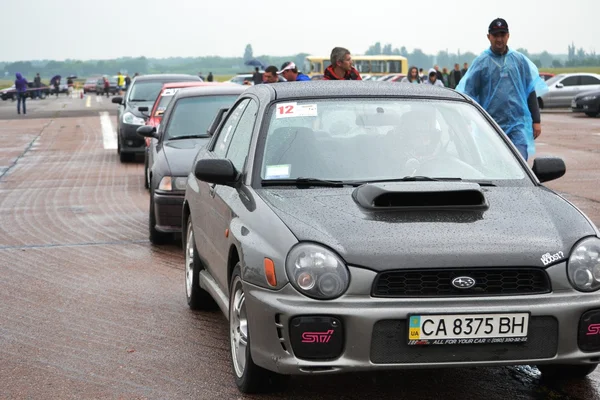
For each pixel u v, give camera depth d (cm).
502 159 720
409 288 563
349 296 559
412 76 3203
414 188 621
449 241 574
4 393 660
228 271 681
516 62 1177
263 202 640
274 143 705
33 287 1034
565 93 5028
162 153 1331
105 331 835
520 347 566
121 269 1134
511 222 602
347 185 670
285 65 1652
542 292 570
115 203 1753
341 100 748
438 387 655
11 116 5534
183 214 952
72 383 681
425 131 724
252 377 623
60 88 11931
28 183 2133
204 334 820
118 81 10369
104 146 3184
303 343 559
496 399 627
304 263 564
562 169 717
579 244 585
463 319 556
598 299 574
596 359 578
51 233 1420
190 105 1502
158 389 662
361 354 555
